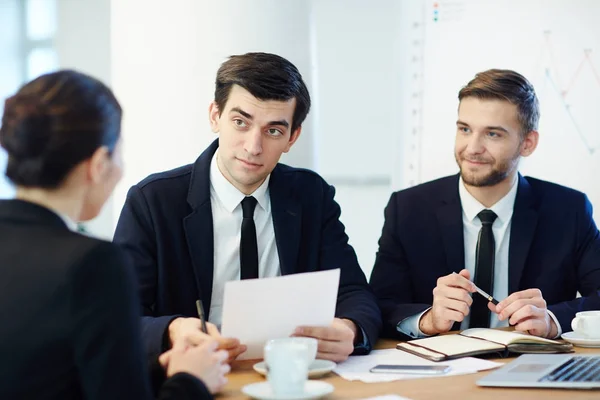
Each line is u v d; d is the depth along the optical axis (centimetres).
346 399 130
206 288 183
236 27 262
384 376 147
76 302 104
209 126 263
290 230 191
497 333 178
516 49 285
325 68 388
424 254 217
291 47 268
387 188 385
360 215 391
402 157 302
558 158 284
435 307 186
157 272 182
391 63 378
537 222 215
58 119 109
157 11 262
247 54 177
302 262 194
